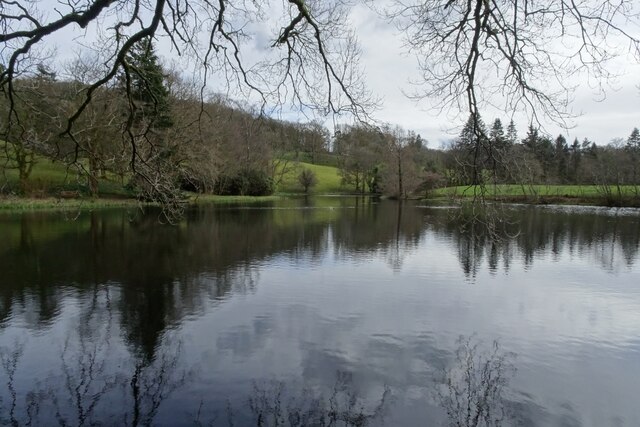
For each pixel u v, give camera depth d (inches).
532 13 209.3
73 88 439.5
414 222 1269.7
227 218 1301.7
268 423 267.6
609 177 1926.7
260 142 1302.9
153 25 215.6
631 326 438.6
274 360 349.7
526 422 275.6
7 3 219.0
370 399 296.8
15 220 1065.5
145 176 290.2
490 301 513.3
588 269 691.4
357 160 2637.8
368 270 658.8
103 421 267.1
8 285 548.1
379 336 402.0
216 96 1040.8
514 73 218.2
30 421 266.7
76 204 1326.3
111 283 564.4
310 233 1024.2
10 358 350.3
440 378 327.9
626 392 312.3
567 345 391.9
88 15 197.0
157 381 315.9
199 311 463.2
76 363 343.3
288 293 530.9
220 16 243.0
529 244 915.4
